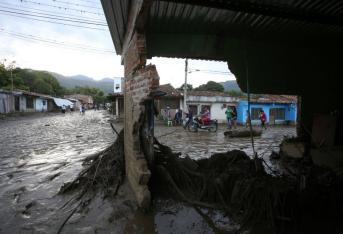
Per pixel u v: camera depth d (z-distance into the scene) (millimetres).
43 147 11992
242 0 4984
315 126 8984
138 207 5113
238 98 29281
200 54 7301
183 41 7051
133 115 5434
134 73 5344
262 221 4523
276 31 6715
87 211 5086
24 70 62406
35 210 5141
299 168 7891
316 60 8328
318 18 5781
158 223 4605
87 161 8406
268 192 4715
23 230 4398
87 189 6109
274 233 4227
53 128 20875
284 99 30984
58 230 4391
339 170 6562
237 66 7496
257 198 4750
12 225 4562
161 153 6938
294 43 7746
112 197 5648
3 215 4938
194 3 4996
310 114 9266
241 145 13211
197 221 4656
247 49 7531
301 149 8734
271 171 7770
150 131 6086
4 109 32594
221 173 6035
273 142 14578
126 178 6512
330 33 6914
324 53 8344
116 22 5832
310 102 9039
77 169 7961
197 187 5797
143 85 4602
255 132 17500
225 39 7227
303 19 5824
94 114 46375
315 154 7953
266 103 29266
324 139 8609
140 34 4773
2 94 32219
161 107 27766
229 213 4859
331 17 5699
